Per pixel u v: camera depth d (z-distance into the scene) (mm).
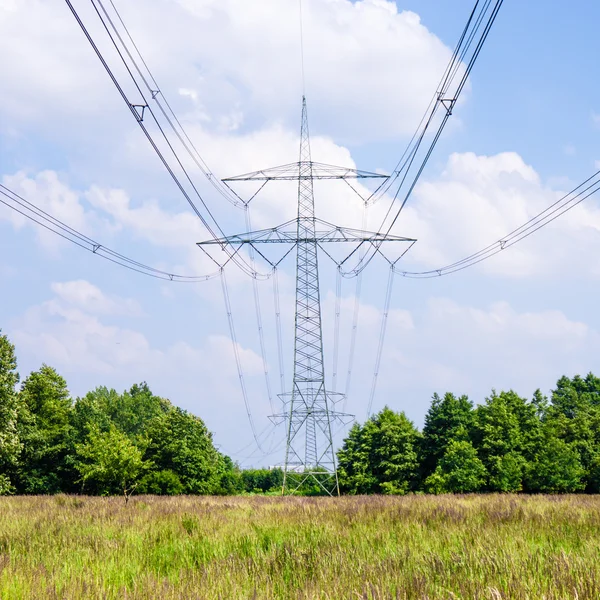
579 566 8312
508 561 9094
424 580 8102
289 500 34438
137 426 112750
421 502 26891
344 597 7441
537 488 65688
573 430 75688
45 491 64250
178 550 12133
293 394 48906
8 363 51281
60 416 68250
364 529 14562
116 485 61688
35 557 11164
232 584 8297
